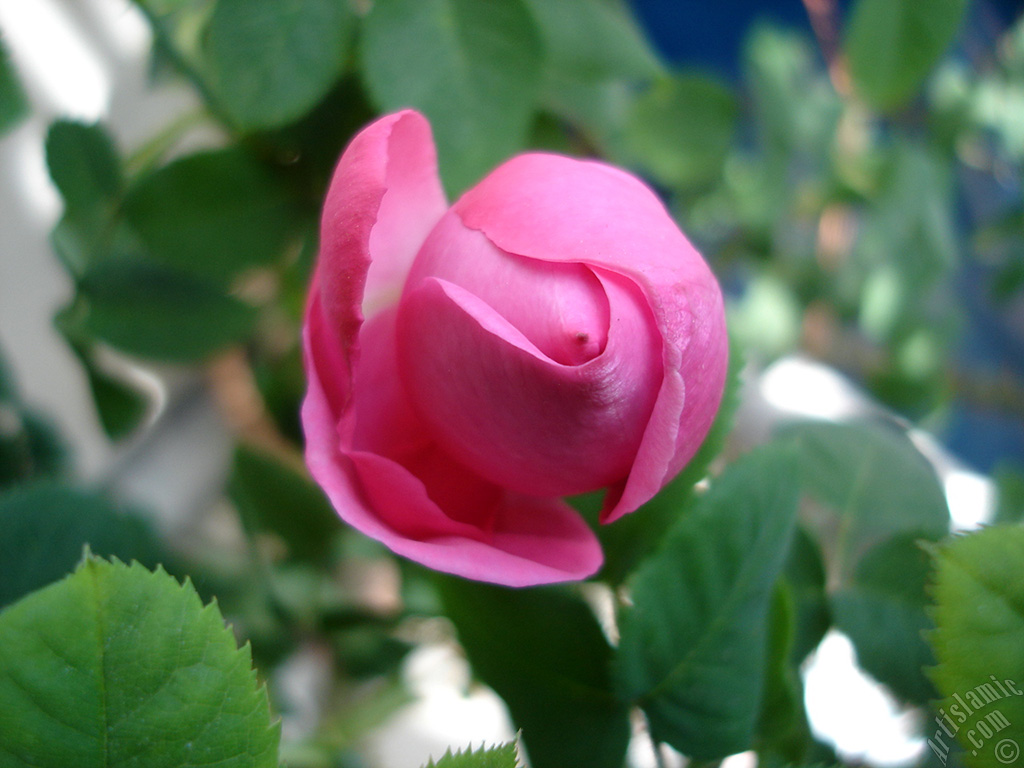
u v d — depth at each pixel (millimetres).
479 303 132
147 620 125
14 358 340
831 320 384
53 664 123
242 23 186
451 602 168
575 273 132
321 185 211
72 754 124
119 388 235
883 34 240
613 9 259
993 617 133
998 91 379
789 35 356
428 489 152
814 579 188
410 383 141
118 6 339
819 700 187
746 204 338
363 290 133
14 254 330
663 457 130
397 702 293
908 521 197
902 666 183
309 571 259
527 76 191
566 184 135
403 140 149
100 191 205
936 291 404
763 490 161
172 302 214
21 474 229
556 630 167
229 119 204
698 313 132
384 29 187
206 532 380
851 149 376
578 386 129
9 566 166
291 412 268
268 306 256
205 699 126
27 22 302
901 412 368
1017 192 389
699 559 159
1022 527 134
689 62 510
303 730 273
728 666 160
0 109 183
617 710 166
